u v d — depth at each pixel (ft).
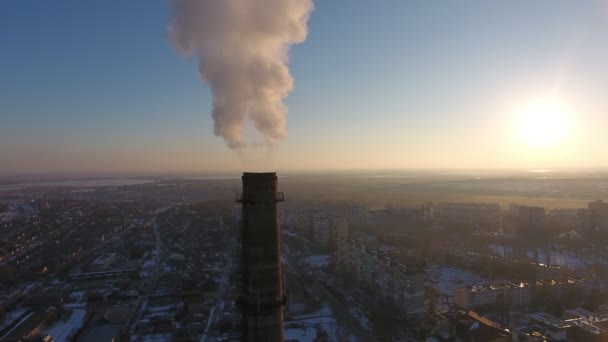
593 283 447.42
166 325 389.19
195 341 358.23
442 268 597.52
